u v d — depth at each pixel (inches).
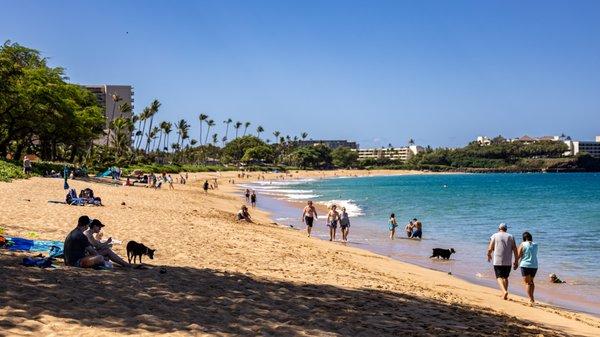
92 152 3681.1
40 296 302.7
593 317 488.1
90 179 2226.9
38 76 2172.7
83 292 325.1
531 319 431.5
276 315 327.3
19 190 1163.3
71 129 2425.0
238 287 401.1
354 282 506.9
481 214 1758.1
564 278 695.7
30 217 719.7
